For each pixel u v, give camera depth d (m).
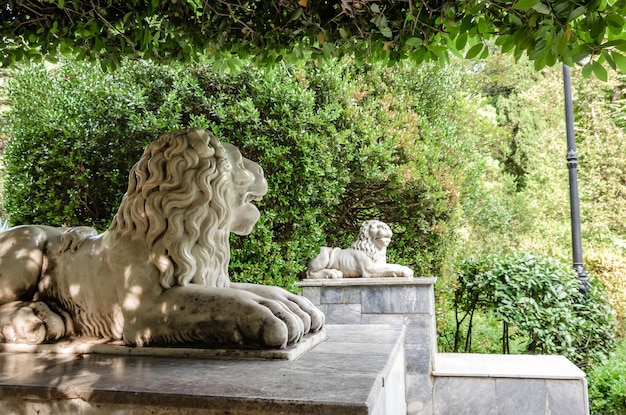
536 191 11.86
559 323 5.42
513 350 6.90
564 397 4.13
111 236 2.18
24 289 2.26
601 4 1.76
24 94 4.78
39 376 1.60
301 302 2.38
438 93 6.41
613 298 7.38
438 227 5.79
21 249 2.29
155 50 2.93
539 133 13.26
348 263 5.02
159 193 2.10
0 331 2.07
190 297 1.97
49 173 4.49
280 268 4.83
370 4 2.24
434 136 6.18
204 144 2.15
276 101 4.80
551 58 1.87
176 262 2.06
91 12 2.46
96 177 4.62
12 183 4.59
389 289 4.62
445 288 5.83
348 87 5.36
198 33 2.70
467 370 4.46
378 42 2.53
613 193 10.55
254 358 1.84
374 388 1.42
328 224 6.05
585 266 7.68
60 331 2.14
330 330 2.91
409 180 5.49
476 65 13.88
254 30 2.59
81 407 1.45
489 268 5.92
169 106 4.60
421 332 4.51
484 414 4.27
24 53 2.80
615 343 5.54
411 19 2.27
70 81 4.78
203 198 2.14
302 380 1.51
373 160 5.40
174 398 1.36
